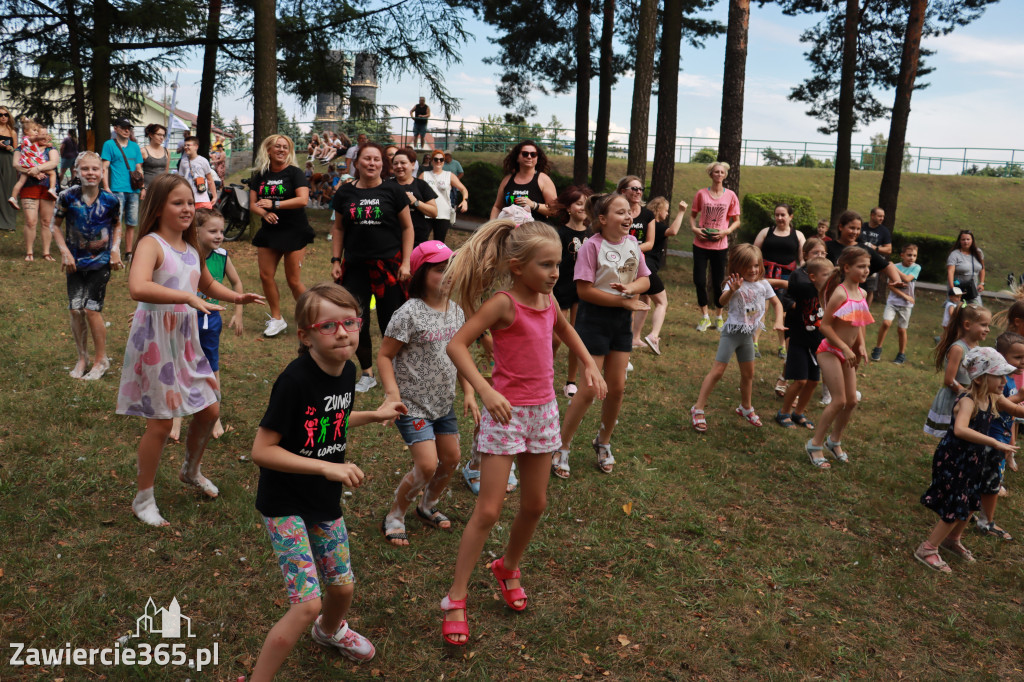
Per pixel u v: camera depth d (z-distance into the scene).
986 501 5.27
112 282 9.62
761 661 3.63
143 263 3.87
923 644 3.95
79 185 6.11
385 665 3.34
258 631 3.44
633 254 5.29
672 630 3.80
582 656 3.53
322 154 19.58
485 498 3.52
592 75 24.14
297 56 17.36
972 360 4.75
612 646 3.63
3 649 3.13
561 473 5.48
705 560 4.54
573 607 3.93
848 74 17.47
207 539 4.10
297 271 7.97
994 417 4.80
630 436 6.46
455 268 3.53
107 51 15.96
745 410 7.16
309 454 2.94
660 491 5.42
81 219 6.09
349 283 6.62
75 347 7.07
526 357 3.53
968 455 4.64
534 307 3.56
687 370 8.77
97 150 16.50
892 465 6.40
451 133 35.69
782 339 9.88
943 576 4.68
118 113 18.59
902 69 17.23
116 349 7.15
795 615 4.05
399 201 6.50
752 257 6.63
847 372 6.17
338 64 17.66
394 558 4.19
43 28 16.86
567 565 4.31
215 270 5.30
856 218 8.51
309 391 2.86
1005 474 6.43
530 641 3.61
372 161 6.42
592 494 5.23
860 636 3.96
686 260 20.52
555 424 3.63
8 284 8.95
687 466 5.92
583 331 5.36
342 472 2.79
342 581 3.10
